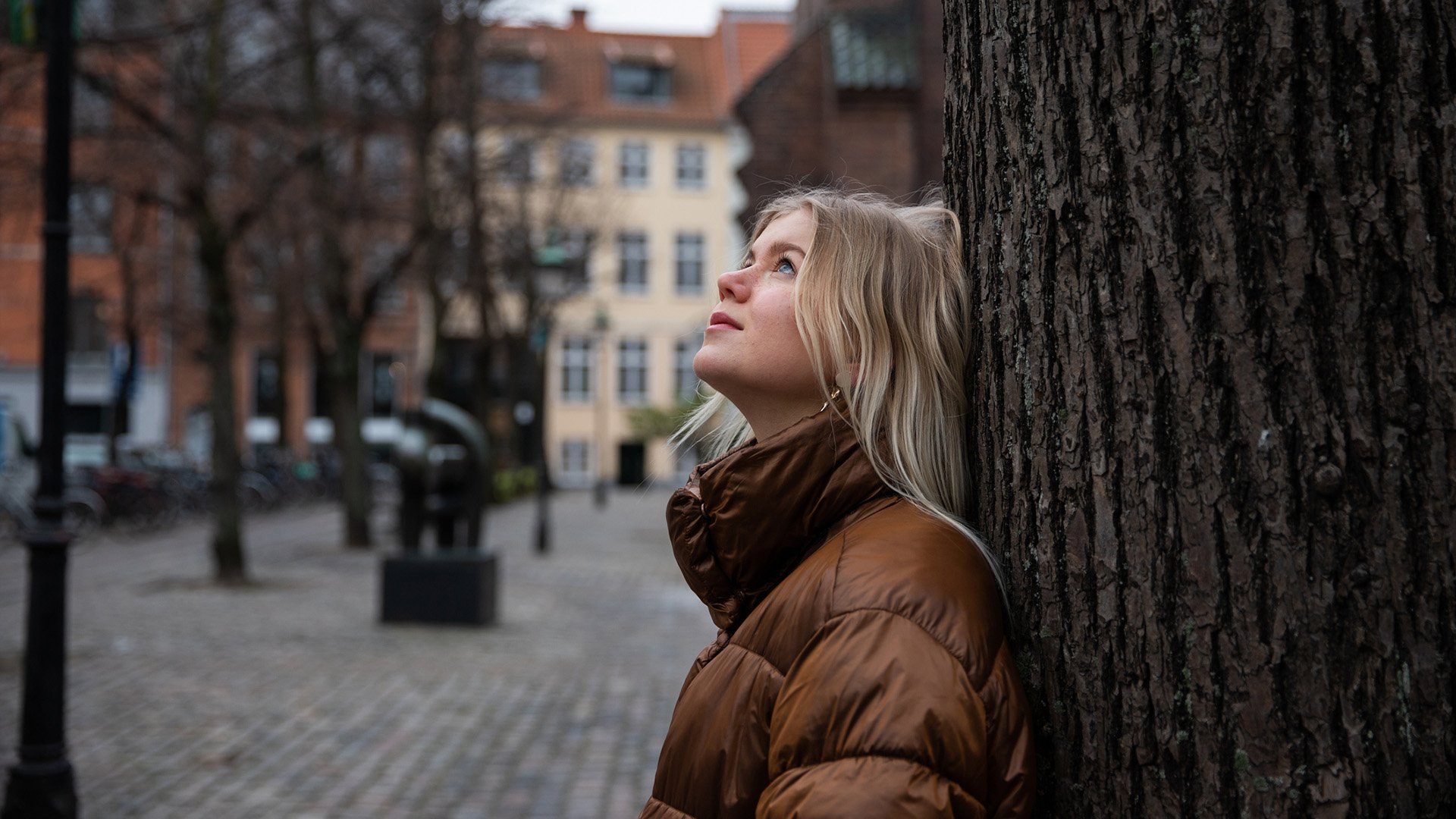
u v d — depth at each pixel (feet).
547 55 65.21
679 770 3.76
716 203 160.15
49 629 13.42
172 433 124.36
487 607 33.65
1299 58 3.50
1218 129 3.58
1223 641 3.52
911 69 46.91
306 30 41.83
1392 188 3.44
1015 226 4.08
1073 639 3.84
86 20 33.01
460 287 62.85
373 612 35.88
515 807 16.07
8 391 119.34
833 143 47.03
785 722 3.37
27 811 13.21
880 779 3.13
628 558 57.62
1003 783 3.33
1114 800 3.72
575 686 24.76
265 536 67.21
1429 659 3.36
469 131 58.44
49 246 14.08
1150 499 3.67
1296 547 3.45
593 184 92.32
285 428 99.71
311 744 19.45
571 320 156.25
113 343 120.16
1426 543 3.38
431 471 34.19
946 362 4.27
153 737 19.76
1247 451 3.52
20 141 35.70
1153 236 3.68
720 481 4.02
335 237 51.60
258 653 28.32
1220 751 3.51
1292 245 3.49
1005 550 4.11
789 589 3.67
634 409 157.69
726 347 4.24
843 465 3.98
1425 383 3.40
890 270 4.19
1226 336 3.55
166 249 75.51
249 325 92.68
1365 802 3.36
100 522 60.85
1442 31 3.44
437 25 45.57
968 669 3.32
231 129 42.80
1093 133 3.82
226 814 15.61
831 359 4.15
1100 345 3.79
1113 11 3.77
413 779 17.42
